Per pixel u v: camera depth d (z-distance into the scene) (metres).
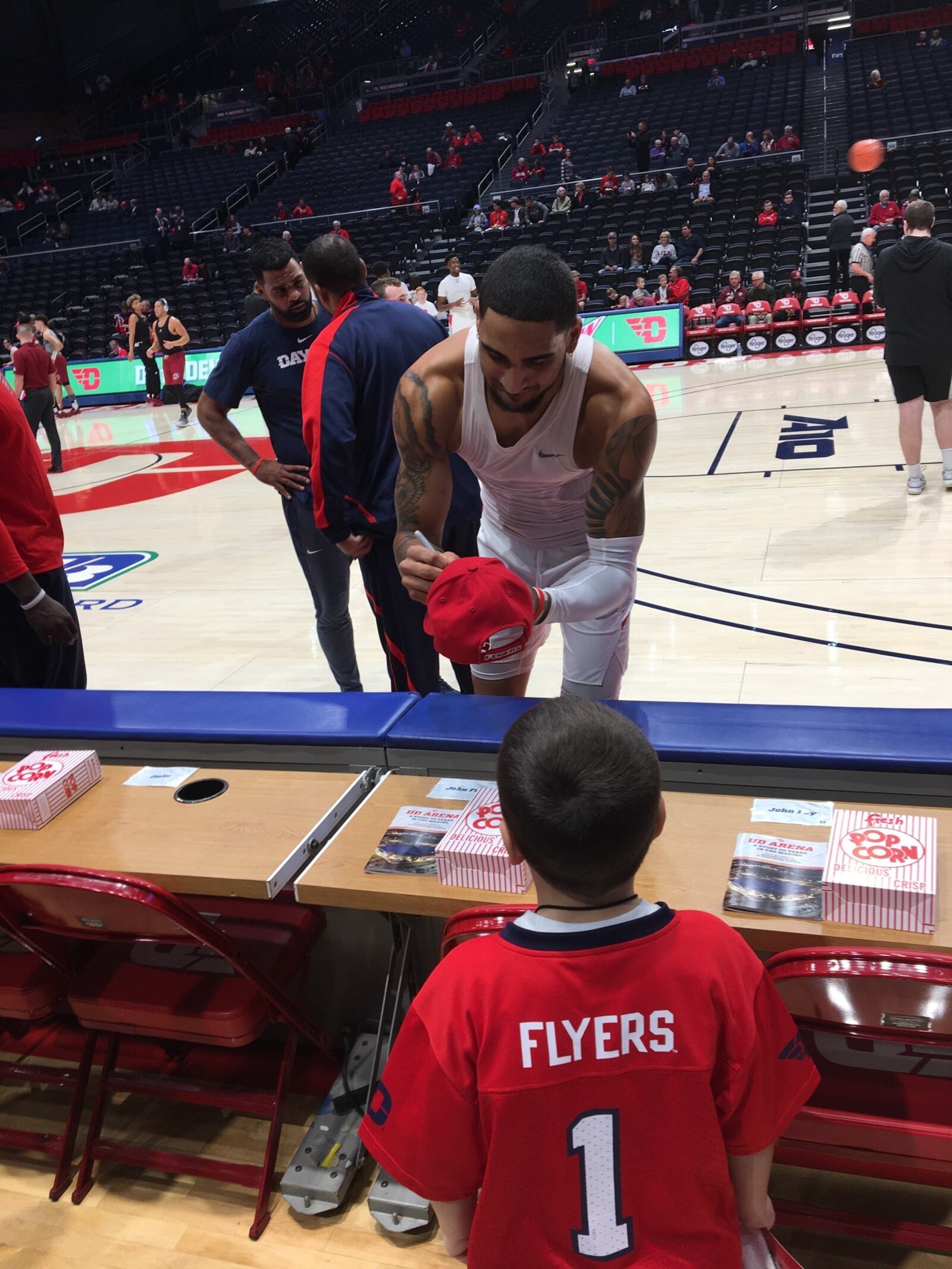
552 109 23.55
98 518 7.77
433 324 3.10
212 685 4.20
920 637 3.98
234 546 6.51
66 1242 1.83
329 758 2.16
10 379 15.27
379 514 3.01
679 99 21.27
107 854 1.85
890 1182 1.81
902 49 21.16
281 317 3.35
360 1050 2.10
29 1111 2.19
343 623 3.69
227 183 23.73
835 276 13.34
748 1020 1.05
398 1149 1.07
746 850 1.65
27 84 27.58
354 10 29.88
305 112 27.08
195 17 30.94
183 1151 2.02
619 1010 1.02
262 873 1.73
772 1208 1.21
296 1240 1.80
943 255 5.32
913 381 5.68
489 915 1.42
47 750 2.38
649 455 2.04
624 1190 1.04
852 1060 1.61
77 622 2.99
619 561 2.16
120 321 16.78
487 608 1.84
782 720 2.00
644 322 13.45
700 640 4.18
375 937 2.20
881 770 1.82
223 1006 1.85
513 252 1.78
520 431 2.07
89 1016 1.93
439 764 2.09
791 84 20.58
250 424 12.17
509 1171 1.04
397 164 21.50
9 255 22.34
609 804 1.01
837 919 1.48
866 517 5.61
